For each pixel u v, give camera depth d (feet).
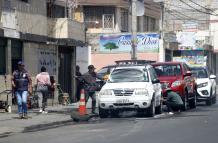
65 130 60.85
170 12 216.33
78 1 147.64
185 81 88.07
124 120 71.10
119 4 150.92
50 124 67.62
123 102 74.54
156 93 78.74
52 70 104.01
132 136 52.54
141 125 63.05
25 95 72.59
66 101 104.12
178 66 89.35
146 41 150.61
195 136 51.55
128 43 150.00
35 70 96.32
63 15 117.50
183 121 66.85
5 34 83.97
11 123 66.74
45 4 100.94
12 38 87.04
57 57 106.32
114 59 151.12
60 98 104.12
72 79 114.93
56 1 112.37
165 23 193.88
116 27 152.35
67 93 108.27
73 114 73.00
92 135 54.49
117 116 79.51
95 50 151.53
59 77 109.70
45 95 82.38
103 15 151.53
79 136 54.03
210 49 216.13
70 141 50.29
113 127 61.93
